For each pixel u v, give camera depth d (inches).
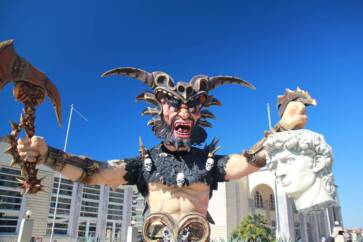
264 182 2020.2
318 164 118.6
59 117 141.7
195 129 166.9
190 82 167.6
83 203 1669.5
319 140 121.9
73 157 150.3
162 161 163.6
